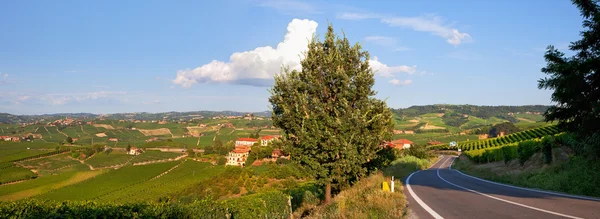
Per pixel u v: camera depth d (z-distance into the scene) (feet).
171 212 35.55
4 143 535.60
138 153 532.73
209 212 41.22
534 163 94.68
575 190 46.73
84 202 32.58
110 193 288.10
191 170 401.49
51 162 426.51
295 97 47.34
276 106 50.47
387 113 47.91
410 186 67.67
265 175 288.30
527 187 59.98
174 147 594.24
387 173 101.14
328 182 48.44
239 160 442.09
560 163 69.97
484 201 40.96
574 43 49.80
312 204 61.52
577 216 27.66
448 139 572.92
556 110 54.65
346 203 42.86
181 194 252.42
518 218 28.55
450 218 31.01
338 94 46.29
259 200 52.13
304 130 45.01
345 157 45.60
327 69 47.55
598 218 26.50
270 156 427.74
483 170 127.75
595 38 47.62
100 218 28.84
